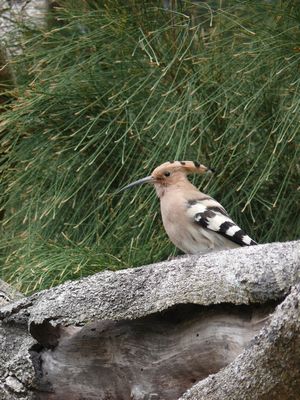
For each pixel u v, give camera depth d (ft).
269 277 16.49
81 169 31.17
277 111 28.99
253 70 28.37
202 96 29.50
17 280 28.19
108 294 18.26
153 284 17.90
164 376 18.34
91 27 32.37
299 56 28.86
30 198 31.32
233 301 16.80
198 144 29.84
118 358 18.97
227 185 29.71
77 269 27.68
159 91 30.32
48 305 18.88
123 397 18.99
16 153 31.58
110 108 29.71
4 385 20.04
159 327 18.48
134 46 31.12
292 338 15.01
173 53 30.48
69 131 31.45
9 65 33.94
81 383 19.44
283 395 15.52
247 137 28.55
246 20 30.12
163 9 31.40
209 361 17.69
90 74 31.07
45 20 34.50
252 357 15.72
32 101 30.66
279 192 27.63
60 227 31.09
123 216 29.81
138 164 30.60
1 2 36.01
